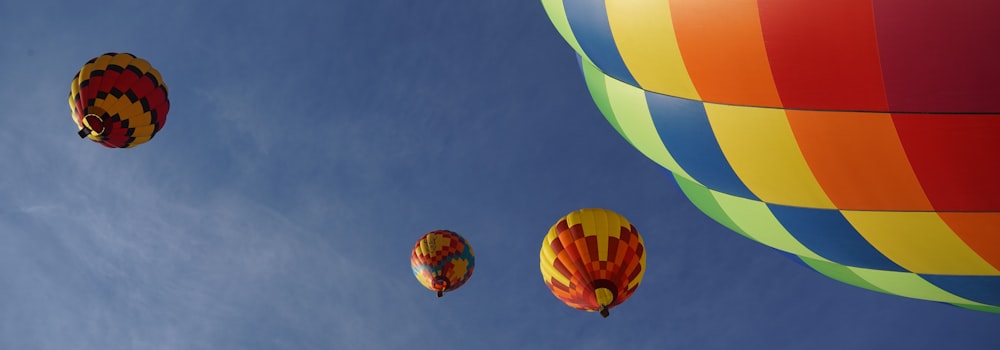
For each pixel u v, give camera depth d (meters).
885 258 8.53
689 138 8.11
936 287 8.84
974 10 5.72
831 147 7.15
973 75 6.07
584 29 7.87
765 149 7.59
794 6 6.19
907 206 7.57
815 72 6.48
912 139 6.76
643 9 7.04
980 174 6.89
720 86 7.11
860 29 6.06
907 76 6.23
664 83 7.64
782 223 8.75
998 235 7.55
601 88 9.05
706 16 6.62
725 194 9.05
